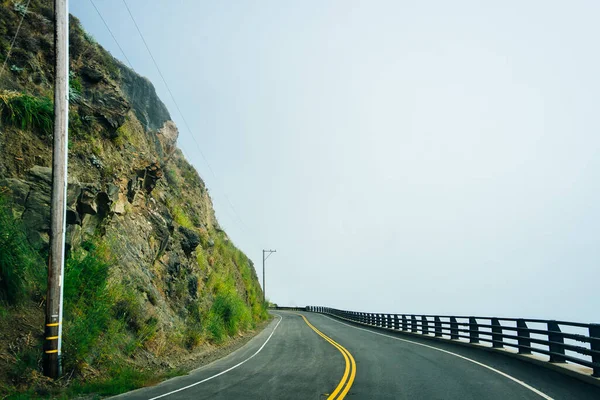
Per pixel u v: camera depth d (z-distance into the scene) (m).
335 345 21.94
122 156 19.53
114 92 19.53
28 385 9.61
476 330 19.94
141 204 20.86
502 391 9.62
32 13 16.98
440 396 9.17
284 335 30.14
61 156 11.27
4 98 13.74
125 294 15.11
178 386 11.00
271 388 10.37
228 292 30.47
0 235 11.12
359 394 9.45
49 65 16.86
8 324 10.62
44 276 12.29
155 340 15.88
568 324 12.10
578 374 10.98
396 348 20.09
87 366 11.53
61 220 11.08
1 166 12.68
